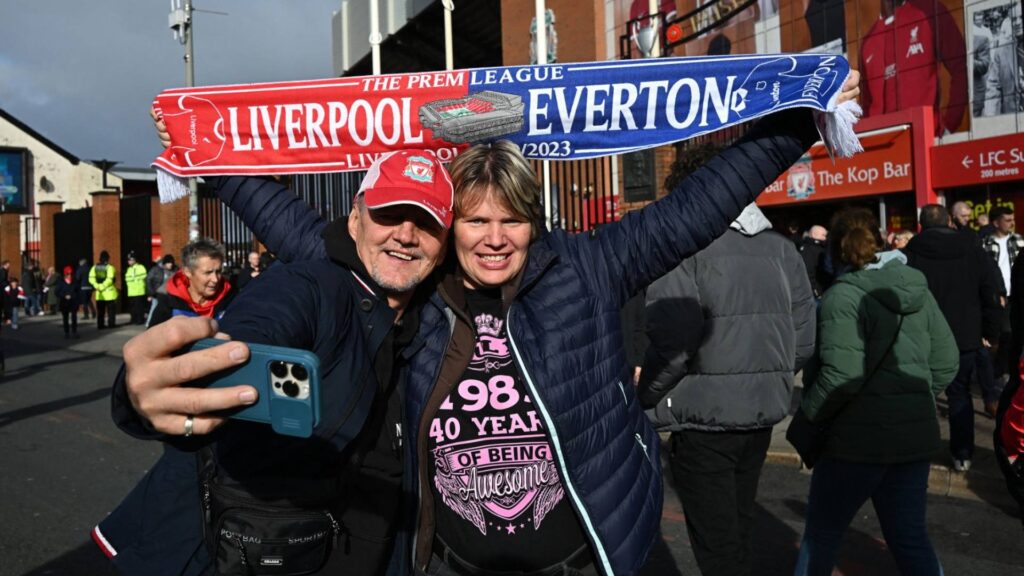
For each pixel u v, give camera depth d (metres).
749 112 2.20
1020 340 4.80
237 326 1.37
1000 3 10.87
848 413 2.83
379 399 1.74
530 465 1.92
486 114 2.38
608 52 15.77
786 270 3.05
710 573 2.89
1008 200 10.91
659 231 2.05
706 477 2.91
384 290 1.74
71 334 18.50
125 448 6.79
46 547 4.44
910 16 11.99
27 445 6.96
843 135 2.13
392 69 22.20
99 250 24.02
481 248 1.92
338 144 2.45
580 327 1.94
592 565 1.96
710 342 2.84
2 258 29.80
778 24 13.95
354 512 1.72
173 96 2.47
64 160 36.22
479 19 18.92
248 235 14.52
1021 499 2.36
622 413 1.97
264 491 1.54
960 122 11.44
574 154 2.38
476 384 1.92
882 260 2.86
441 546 1.96
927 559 2.81
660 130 2.32
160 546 1.86
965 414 5.04
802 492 5.10
